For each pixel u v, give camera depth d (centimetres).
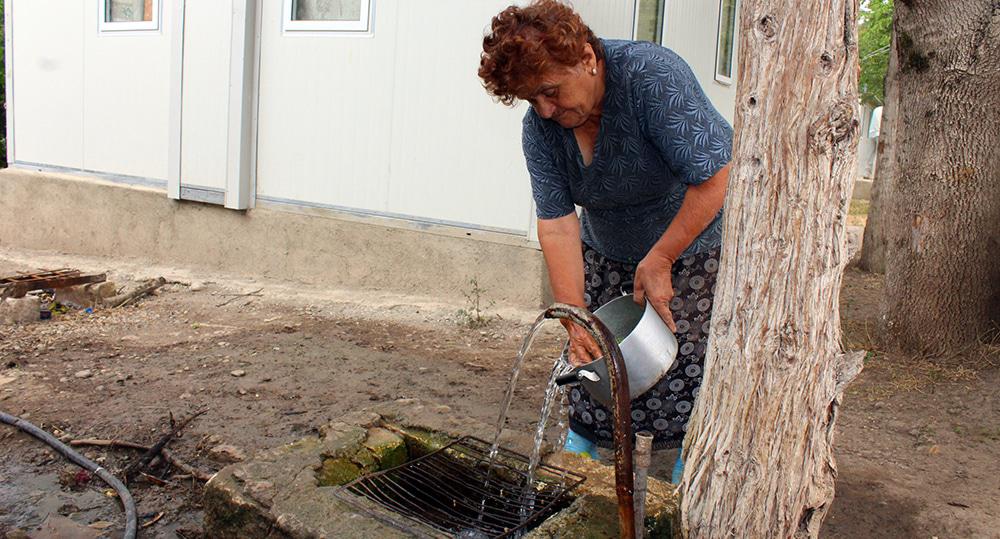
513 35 221
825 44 172
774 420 185
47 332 577
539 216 292
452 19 661
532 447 298
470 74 658
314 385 476
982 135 514
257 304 687
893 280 559
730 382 190
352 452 295
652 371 244
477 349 574
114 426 405
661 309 256
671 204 282
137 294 702
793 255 179
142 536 313
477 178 667
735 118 188
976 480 372
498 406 455
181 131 796
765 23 177
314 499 258
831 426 190
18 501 335
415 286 706
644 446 206
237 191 767
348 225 730
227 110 765
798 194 178
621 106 254
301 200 754
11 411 420
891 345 560
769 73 178
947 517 334
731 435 191
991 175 515
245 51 748
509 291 667
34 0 912
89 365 504
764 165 180
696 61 756
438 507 273
